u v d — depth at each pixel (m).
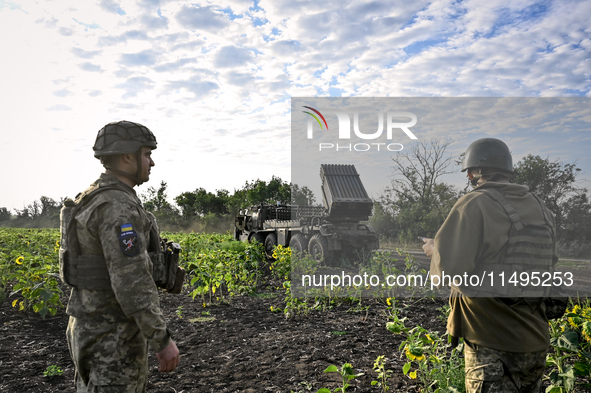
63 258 1.70
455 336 1.77
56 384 3.03
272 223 11.27
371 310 4.96
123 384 1.67
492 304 1.60
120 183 1.81
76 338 1.67
